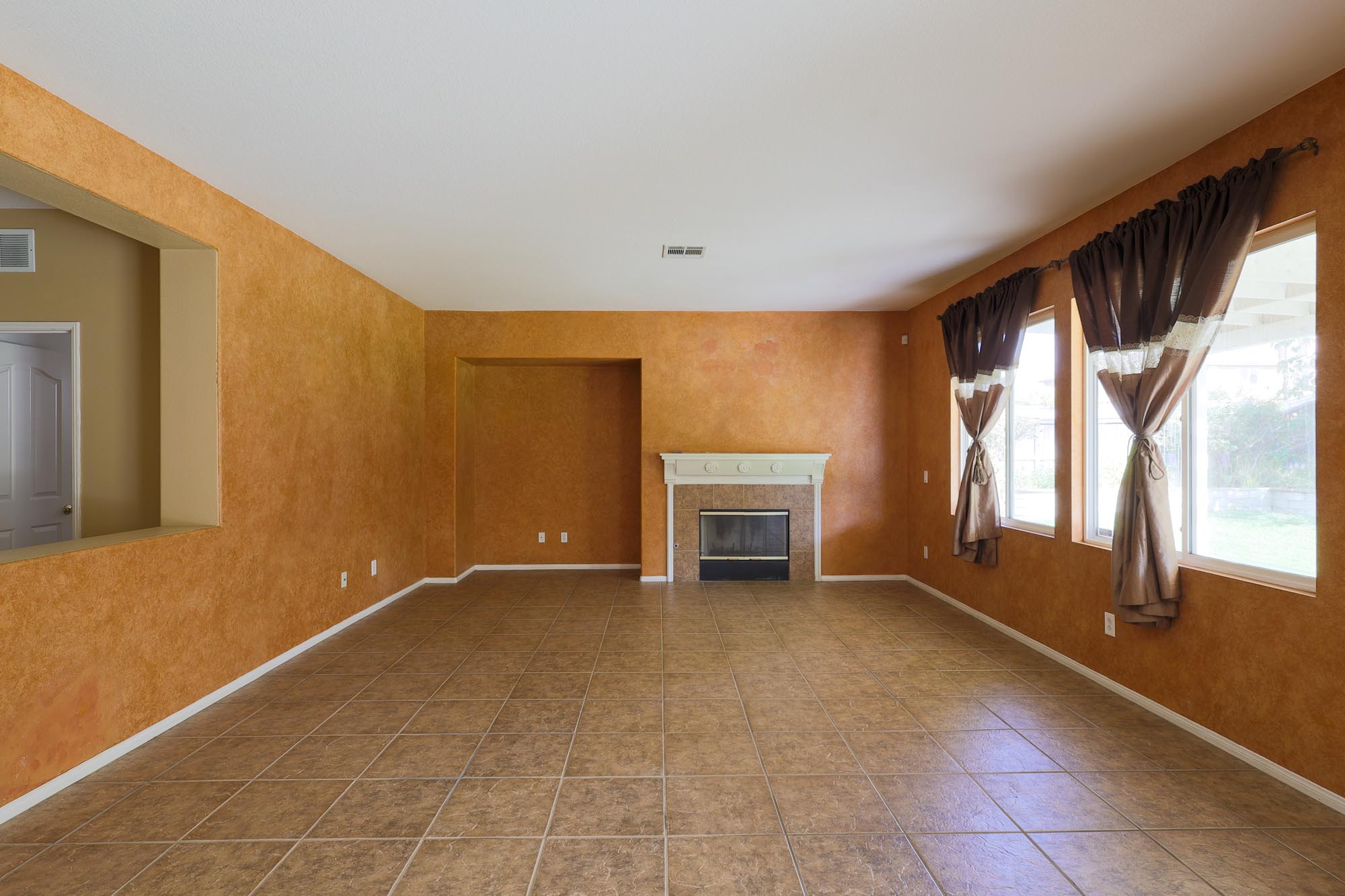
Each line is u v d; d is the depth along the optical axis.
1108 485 3.76
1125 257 3.22
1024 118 2.68
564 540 7.12
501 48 2.18
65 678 2.53
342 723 3.13
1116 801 2.43
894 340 6.50
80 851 2.12
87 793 2.48
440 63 2.27
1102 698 3.43
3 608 2.30
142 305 3.56
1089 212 3.73
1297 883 1.96
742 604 5.53
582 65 2.29
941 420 5.75
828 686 3.62
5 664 2.31
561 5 1.95
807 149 2.95
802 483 6.45
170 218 3.03
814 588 6.15
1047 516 4.28
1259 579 2.73
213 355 3.34
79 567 2.59
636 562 7.16
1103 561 3.60
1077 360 3.89
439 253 4.48
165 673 3.03
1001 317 4.49
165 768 2.68
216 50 2.17
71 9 1.95
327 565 4.51
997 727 3.07
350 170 3.14
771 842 2.18
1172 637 3.11
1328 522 2.38
